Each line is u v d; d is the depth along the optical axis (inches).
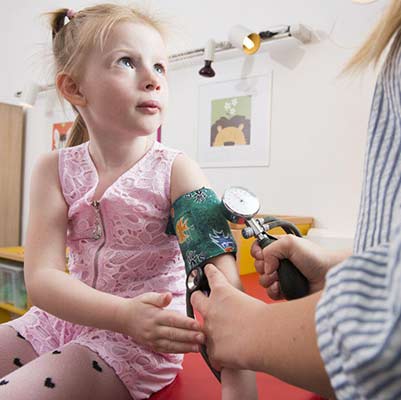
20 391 16.7
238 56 72.6
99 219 23.2
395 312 7.9
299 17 66.3
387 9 14.1
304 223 61.5
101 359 19.5
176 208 21.9
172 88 81.4
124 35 22.8
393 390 7.9
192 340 16.1
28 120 111.4
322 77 63.6
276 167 68.4
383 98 13.7
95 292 19.6
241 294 14.6
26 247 23.2
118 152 24.3
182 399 20.0
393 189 11.7
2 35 123.0
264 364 11.8
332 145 62.7
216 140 75.5
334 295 9.3
